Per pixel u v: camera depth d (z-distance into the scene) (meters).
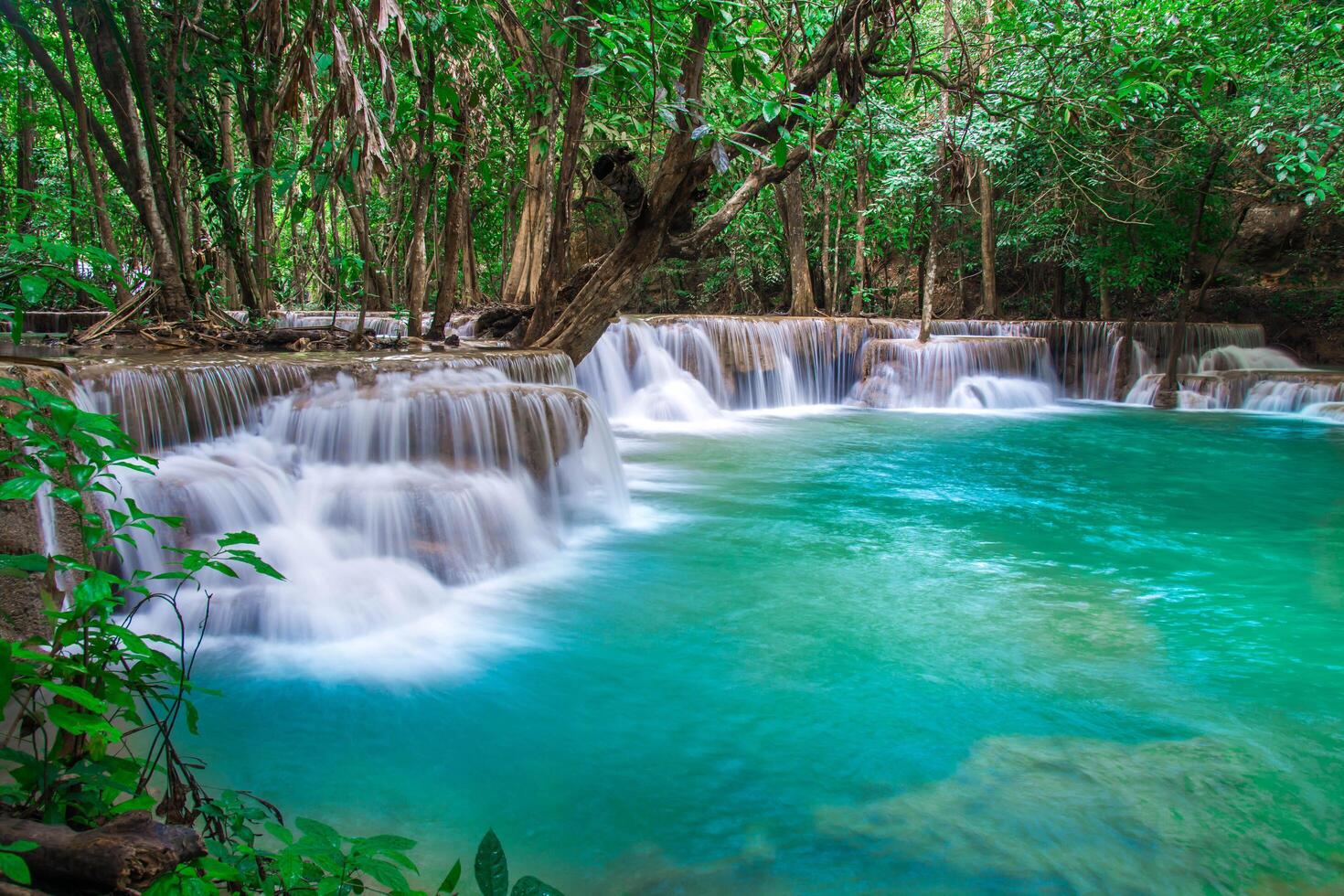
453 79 9.60
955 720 4.53
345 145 6.77
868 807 3.74
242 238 11.48
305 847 2.02
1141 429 14.77
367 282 9.65
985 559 7.34
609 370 15.02
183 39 9.80
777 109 4.86
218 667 4.93
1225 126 13.23
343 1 5.58
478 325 14.16
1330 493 9.96
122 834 2.02
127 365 6.49
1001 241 20.98
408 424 7.30
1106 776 3.99
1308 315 20.61
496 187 20.14
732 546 7.63
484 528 6.76
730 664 5.20
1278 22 11.42
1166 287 22.64
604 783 3.92
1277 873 3.31
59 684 1.94
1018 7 9.20
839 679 5.00
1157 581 6.82
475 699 4.70
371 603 5.62
